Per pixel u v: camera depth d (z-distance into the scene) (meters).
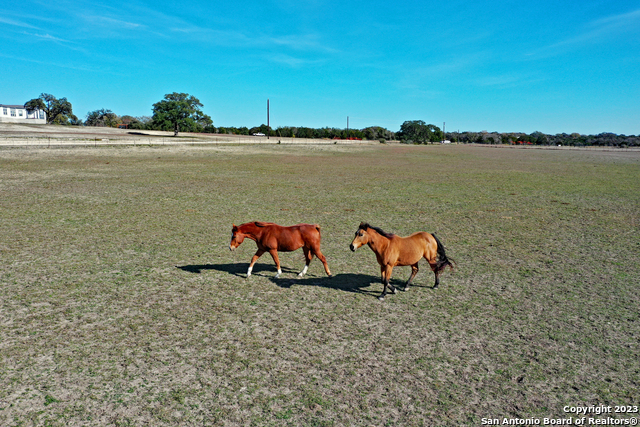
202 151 54.97
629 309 8.16
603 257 11.80
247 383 5.55
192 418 4.83
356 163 47.78
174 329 7.09
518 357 6.33
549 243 13.34
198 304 8.19
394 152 76.25
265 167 39.28
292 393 5.34
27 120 118.25
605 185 29.34
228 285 9.30
